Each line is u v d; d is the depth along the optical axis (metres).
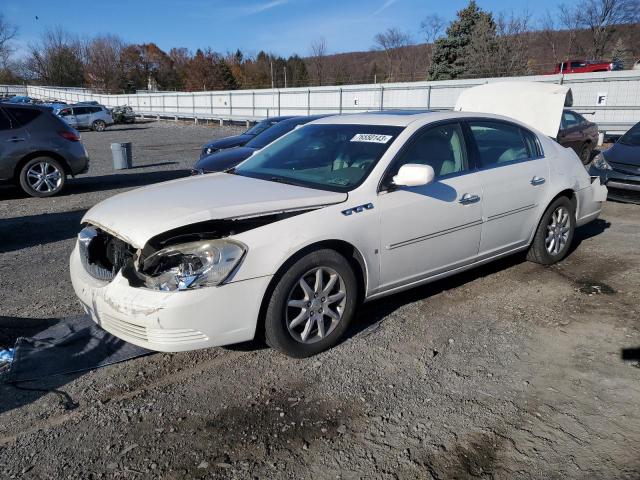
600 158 8.22
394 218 3.78
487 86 8.61
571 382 3.21
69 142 10.02
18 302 4.59
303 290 3.42
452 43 40.34
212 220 3.13
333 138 4.38
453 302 4.45
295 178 4.03
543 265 5.32
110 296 3.18
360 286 3.80
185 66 73.19
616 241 6.22
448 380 3.26
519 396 3.08
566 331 3.89
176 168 14.37
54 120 9.93
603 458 2.55
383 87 25.80
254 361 3.52
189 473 2.50
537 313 4.21
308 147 4.42
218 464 2.56
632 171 7.61
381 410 2.96
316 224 3.39
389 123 4.25
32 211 8.59
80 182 11.92
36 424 2.89
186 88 69.94
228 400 3.08
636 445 2.64
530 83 8.37
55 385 3.26
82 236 3.61
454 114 4.52
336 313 3.63
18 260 5.86
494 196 4.50
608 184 7.85
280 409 2.99
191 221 3.10
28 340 3.80
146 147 21.00
